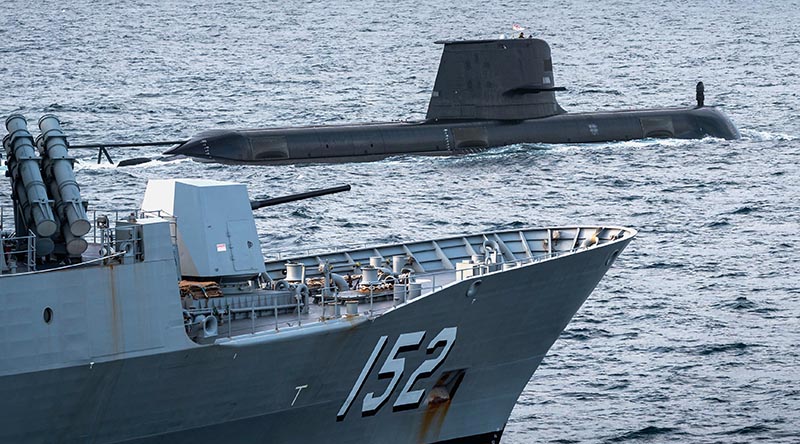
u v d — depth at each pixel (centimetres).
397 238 12850
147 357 5544
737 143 18700
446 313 6347
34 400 5394
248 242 6419
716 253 11875
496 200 14675
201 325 5691
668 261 11544
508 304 6600
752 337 9144
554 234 7700
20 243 5866
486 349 6719
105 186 15100
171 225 6331
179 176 15712
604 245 6944
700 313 9781
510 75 17525
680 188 15350
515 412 7750
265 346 5762
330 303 6247
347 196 14762
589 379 8319
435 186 15388
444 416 6819
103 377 5491
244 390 5888
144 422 5734
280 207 14125
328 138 16750
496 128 17500
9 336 5256
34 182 5634
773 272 11100
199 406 5822
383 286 6531
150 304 5556
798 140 19300
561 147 17725
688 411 7731
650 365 8562
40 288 5297
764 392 8025
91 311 5425
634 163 16888
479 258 7475
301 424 6234
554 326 7006
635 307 9950
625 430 7450
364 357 6178
